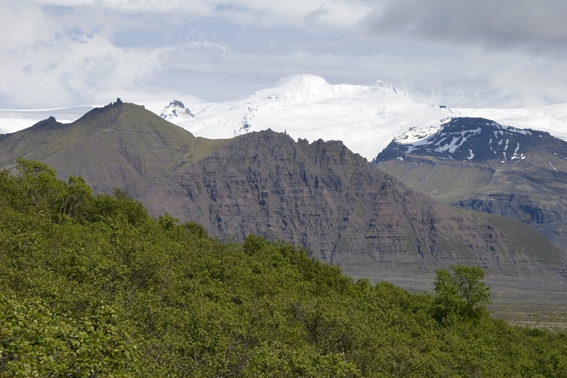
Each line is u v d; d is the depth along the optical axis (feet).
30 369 157.99
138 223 536.83
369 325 387.55
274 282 467.11
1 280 270.87
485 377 419.74
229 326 298.15
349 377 281.13
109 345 175.42
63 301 262.88
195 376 249.55
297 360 264.93
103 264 324.60
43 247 355.15
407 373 343.87
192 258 454.81
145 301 295.28
